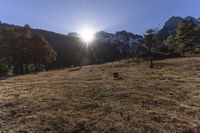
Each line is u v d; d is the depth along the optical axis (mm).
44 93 19875
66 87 22250
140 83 24094
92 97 18375
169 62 46031
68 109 15609
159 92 20688
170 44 85188
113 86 22156
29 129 12688
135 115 14852
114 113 15055
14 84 26641
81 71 38812
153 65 42594
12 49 65125
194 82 25422
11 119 14141
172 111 16062
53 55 76062
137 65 43969
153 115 15016
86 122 13594
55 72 41594
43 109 15594
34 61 70625
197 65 39312
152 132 12805
